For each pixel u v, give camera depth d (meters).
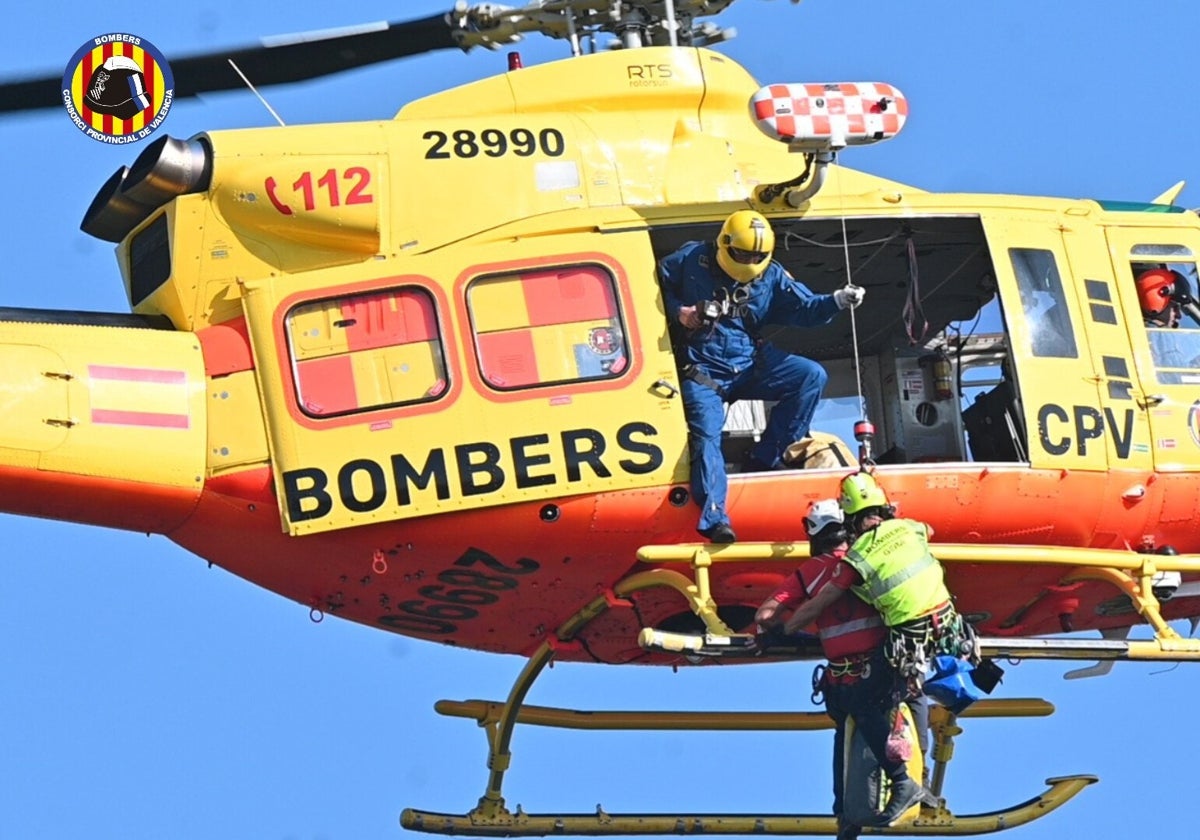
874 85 36.00
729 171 38.50
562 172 37.59
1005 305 38.16
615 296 36.22
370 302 35.75
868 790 34.81
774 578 37.03
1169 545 39.16
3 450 34.66
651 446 35.62
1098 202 40.03
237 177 36.66
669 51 39.16
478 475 35.06
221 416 35.41
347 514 34.88
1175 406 38.72
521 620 39.00
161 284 37.22
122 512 35.78
